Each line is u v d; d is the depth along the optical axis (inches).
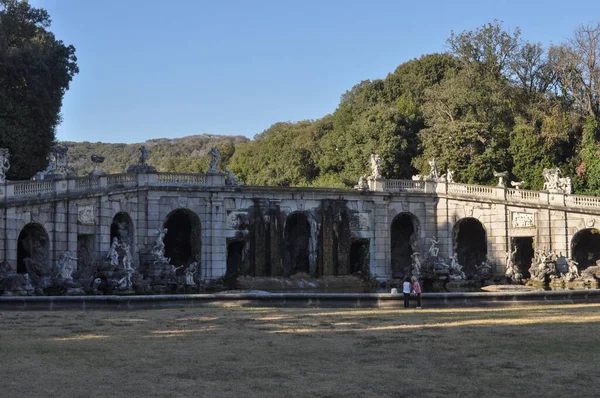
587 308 1569.9
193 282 2425.0
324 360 926.4
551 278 2610.7
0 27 2723.9
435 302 1628.9
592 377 827.4
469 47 3585.1
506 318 1364.4
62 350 988.6
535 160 3238.2
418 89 4030.5
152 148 7554.1
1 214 2012.8
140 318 1357.0
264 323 1288.1
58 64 2854.3
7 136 2586.1
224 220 2551.7
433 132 3412.9
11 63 2637.8
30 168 2765.7
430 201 2810.0
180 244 2701.8
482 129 3262.8
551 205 2659.9
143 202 2454.5
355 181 3540.8
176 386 782.5
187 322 1298.0
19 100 2736.2
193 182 2527.1
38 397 728.3
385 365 895.7
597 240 2918.3
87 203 2277.3
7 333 1149.7
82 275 2256.4
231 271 2691.9
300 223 2768.2
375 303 1611.7
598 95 3292.3
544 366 888.3
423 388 778.2
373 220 2733.8
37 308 1510.8
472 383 800.3
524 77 3595.0
